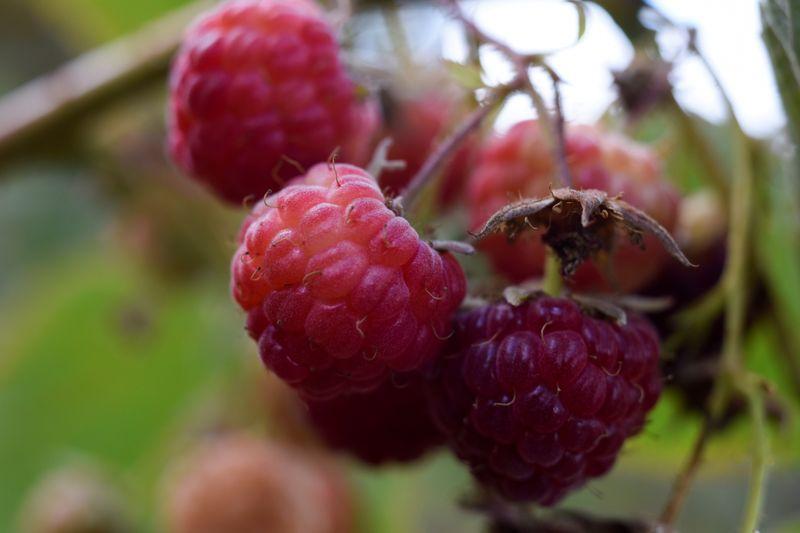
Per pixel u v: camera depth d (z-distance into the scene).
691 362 0.16
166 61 0.20
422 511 0.24
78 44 0.24
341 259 0.13
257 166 0.15
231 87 0.15
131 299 0.25
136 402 0.26
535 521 0.15
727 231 0.16
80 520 0.25
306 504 0.22
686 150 0.16
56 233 0.27
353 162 0.15
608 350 0.13
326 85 0.15
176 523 0.22
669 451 0.19
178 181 0.22
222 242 0.22
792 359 0.17
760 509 0.14
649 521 0.15
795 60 0.15
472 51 0.15
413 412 0.15
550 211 0.13
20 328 0.25
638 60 0.16
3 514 0.26
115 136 0.21
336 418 0.15
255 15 0.15
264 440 0.22
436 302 0.13
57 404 0.26
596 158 0.15
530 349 0.13
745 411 0.16
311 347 0.13
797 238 0.18
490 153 0.16
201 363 0.25
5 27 0.28
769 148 0.17
